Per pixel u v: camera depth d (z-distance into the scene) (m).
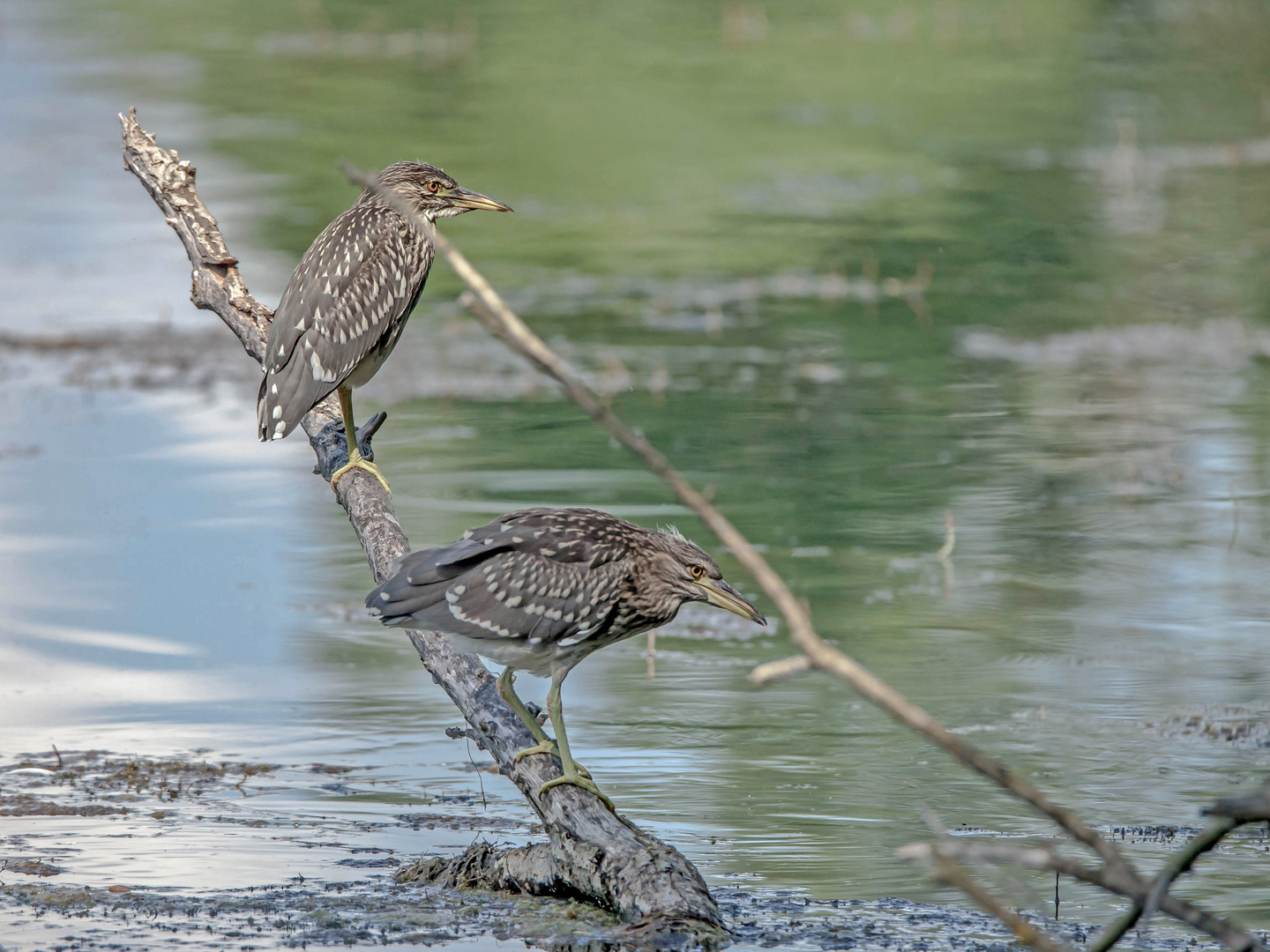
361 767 10.10
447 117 34.62
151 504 15.41
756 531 14.62
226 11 49.31
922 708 10.94
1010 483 16.02
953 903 8.07
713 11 49.47
